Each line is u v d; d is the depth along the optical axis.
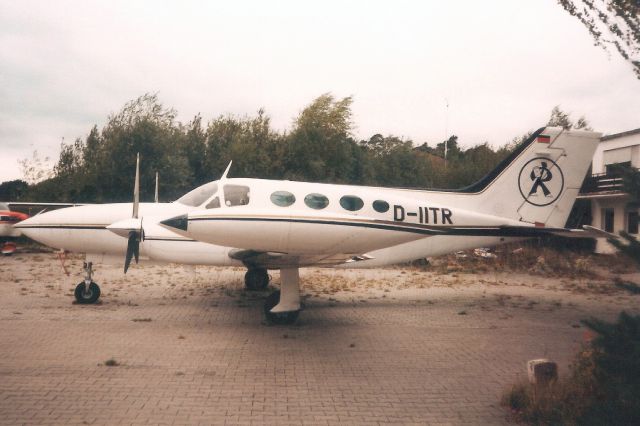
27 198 23.41
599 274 15.77
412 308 10.20
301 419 4.49
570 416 4.25
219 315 9.17
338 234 7.36
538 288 13.06
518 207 10.98
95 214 10.05
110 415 4.46
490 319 9.18
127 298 10.70
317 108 27.55
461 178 24.72
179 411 4.60
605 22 4.05
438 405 4.90
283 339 7.52
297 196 8.91
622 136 21.11
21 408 4.58
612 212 20.80
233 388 5.28
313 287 12.81
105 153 22.47
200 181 25.95
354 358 6.56
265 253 8.31
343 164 27.98
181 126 25.70
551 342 7.51
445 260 18.02
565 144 11.12
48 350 6.57
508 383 5.58
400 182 33.81
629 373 3.47
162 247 9.70
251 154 25.11
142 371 5.79
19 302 9.97
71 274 13.96
